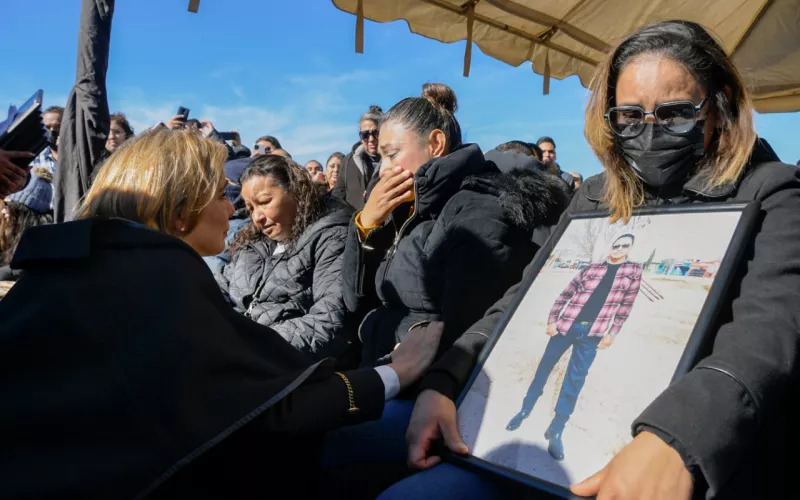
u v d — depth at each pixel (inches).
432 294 75.4
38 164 159.9
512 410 47.1
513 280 69.4
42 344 41.0
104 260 45.3
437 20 126.8
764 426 42.7
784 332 39.1
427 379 53.9
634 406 40.6
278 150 220.7
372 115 184.4
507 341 51.9
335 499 65.6
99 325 41.8
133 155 54.3
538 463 42.7
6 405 39.2
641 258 48.2
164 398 39.9
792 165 47.3
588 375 44.3
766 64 130.9
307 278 103.3
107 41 105.8
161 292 44.1
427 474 47.8
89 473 37.6
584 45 136.8
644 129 49.1
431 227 78.3
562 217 60.6
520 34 132.5
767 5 121.5
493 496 45.6
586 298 49.2
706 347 41.4
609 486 35.8
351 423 50.8
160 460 38.8
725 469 35.1
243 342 47.6
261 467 48.1
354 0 118.3
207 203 55.4
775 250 43.0
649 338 42.9
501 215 70.0
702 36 49.5
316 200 105.9
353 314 91.4
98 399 39.3
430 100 85.7
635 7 124.4
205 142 57.7
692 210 47.8
